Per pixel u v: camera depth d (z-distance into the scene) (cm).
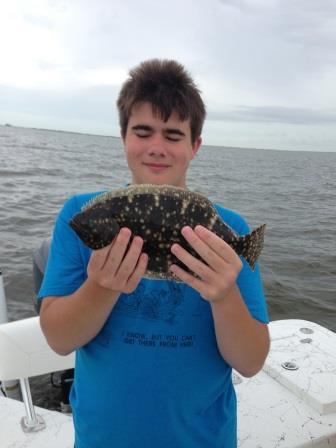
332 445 309
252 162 8638
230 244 197
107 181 2869
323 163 10775
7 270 1015
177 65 237
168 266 186
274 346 405
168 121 222
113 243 166
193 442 220
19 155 4959
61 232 231
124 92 238
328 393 338
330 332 435
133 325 218
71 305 197
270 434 307
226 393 235
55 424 319
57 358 334
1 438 304
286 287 1040
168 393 216
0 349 318
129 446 216
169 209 181
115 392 216
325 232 1677
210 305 220
